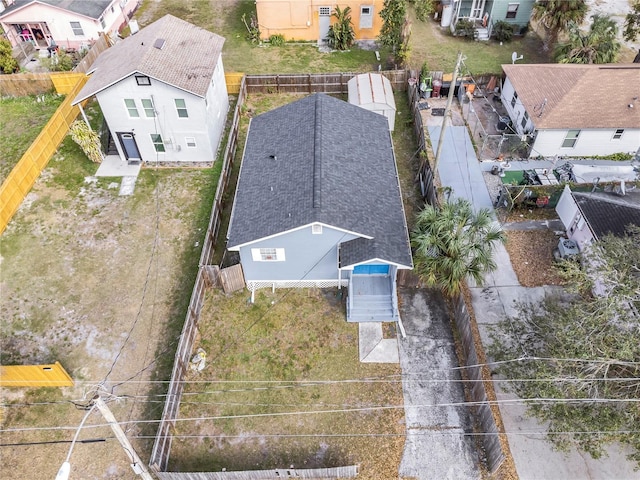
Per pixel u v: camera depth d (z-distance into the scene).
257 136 24.16
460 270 18.02
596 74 25.75
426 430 16.67
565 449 14.23
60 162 27.03
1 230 23.36
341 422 16.97
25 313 20.19
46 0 35.00
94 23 35.22
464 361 18.48
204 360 18.64
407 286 20.98
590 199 20.27
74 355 18.83
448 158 26.62
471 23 36.47
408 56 32.81
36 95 32.00
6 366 16.92
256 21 39.03
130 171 26.48
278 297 20.72
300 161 21.22
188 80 24.06
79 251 22.53
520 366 15.87
